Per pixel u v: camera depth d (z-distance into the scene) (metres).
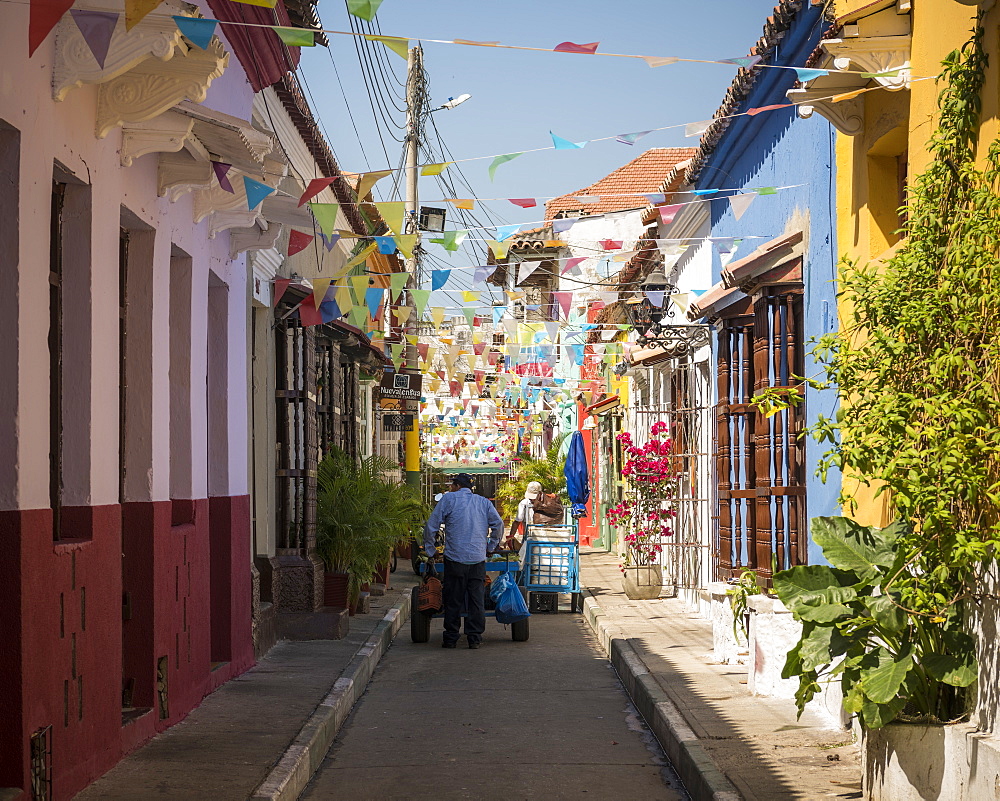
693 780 7.01
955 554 5.46
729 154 14.05
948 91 6.44
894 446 6.10
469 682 11.64
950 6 6.58
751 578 8.70
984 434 5.68
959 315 5.98
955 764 5.39
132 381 7.93
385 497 16.42
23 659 5.39
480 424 42.56
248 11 9.82
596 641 14.92
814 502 9.70
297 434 14.00
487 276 10.55
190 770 6.82
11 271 5.42
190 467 9.12
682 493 17.86
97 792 6.28
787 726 8.09
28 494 5.53
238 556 10.79
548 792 7.37
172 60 6.43
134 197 7.49
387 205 7.34
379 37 5.00
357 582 15.09
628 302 17.42
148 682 7.86
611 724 9.52
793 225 10.80
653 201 8.97
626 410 25.69
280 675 10.57
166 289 8.30
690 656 11.61
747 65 5.66
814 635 6.21
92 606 6.53
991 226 5.69
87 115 6.46
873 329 6.66
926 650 5.90
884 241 8.23
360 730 9.27
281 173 8.52
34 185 5.64
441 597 14.82
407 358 22.41
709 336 15.52
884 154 8.27
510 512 30.03
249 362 11.90
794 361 10.43
